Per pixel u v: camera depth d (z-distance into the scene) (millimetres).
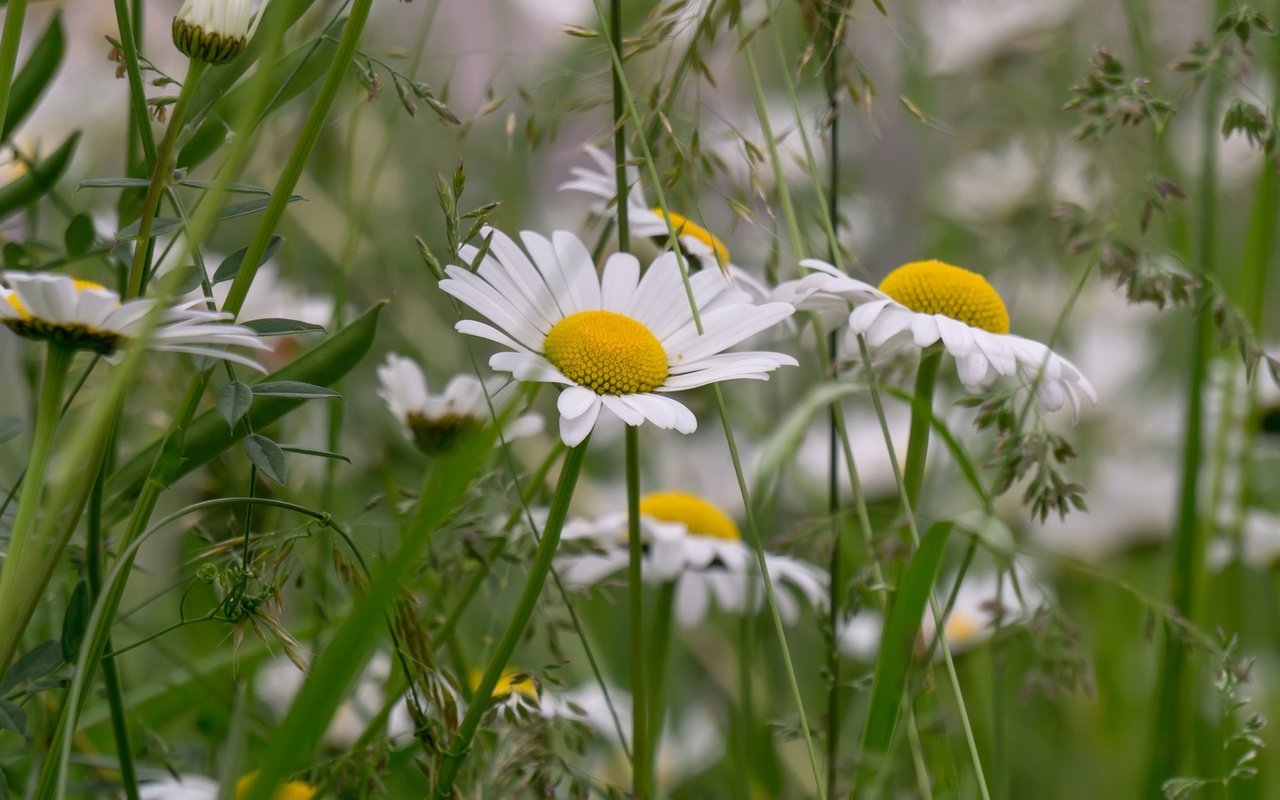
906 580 834
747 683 893
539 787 825
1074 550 1018
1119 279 861
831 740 871
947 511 1029
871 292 854
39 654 801
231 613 809
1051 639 859
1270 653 1002
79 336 788
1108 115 863
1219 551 983
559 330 829
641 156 867
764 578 834
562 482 820
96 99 1012
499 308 826
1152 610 858
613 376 826
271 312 966
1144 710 996
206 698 892
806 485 1034
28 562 791
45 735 860
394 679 857
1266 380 999
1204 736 930
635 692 846
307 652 830
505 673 883
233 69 831
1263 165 924
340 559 814
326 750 897
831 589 881
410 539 777
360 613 777
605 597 873
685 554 906
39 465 792
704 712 997
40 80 873
